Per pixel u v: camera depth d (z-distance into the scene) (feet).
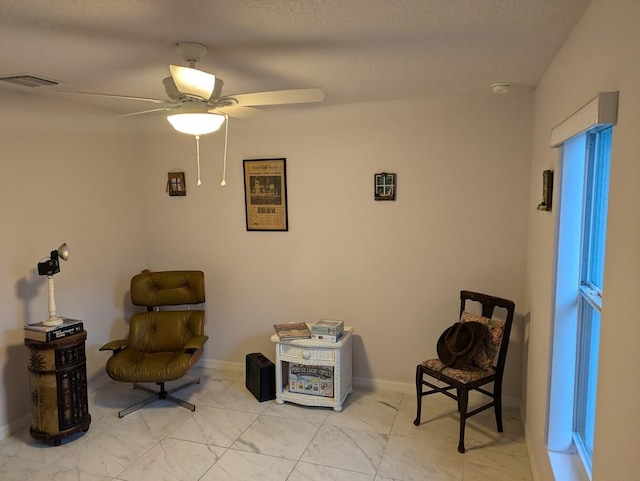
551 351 7.20
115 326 13.28
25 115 10.48
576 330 7.04
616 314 4.06
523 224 10.97
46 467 9.04
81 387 10.07
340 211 12.42
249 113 8.83
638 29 3.68
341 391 11.35
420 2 5.32
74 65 7.91
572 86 6.28
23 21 5.82
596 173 6.56
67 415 9.80
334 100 11.55
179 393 12.38
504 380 11.38
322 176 12.45
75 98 11.07
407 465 9.00
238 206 13.30
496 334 9.99
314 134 12.38
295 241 12.92
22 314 10.53
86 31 6.21
